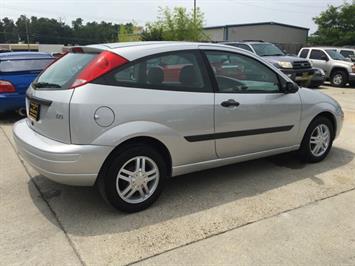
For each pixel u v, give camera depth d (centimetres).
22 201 382
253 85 421
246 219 346
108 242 307
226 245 304
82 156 315
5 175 454
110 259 284
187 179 443
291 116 450
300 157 498
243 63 415
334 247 302
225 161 411
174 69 362
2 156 530
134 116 332
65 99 317
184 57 371
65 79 338
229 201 384
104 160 325
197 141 376
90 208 366
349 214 357
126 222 339
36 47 5484
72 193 401
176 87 361
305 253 294
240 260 284
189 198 390
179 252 294
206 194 400
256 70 425
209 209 366
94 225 333
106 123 320
